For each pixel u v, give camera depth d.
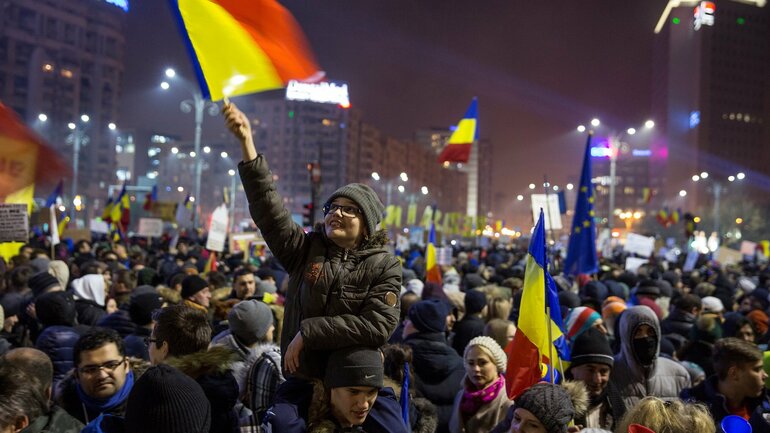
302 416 2.97
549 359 4.34
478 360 4.91
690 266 18.73
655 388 5.23
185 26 3.21
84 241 16.41
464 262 19.05
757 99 151.50
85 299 7.43
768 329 7.75
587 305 8.31
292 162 147.75
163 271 12.19
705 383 4.83
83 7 98.94
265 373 3.99
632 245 15.65
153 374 2.77
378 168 163.62
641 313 5.15
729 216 86.62
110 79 103.31
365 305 2.98
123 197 20.69
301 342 2.93
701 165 145.00
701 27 147.38
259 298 6.97
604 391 4.99
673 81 152.88
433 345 5.59
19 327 7.07
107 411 3.91
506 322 5.98
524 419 3.52
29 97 91.88
